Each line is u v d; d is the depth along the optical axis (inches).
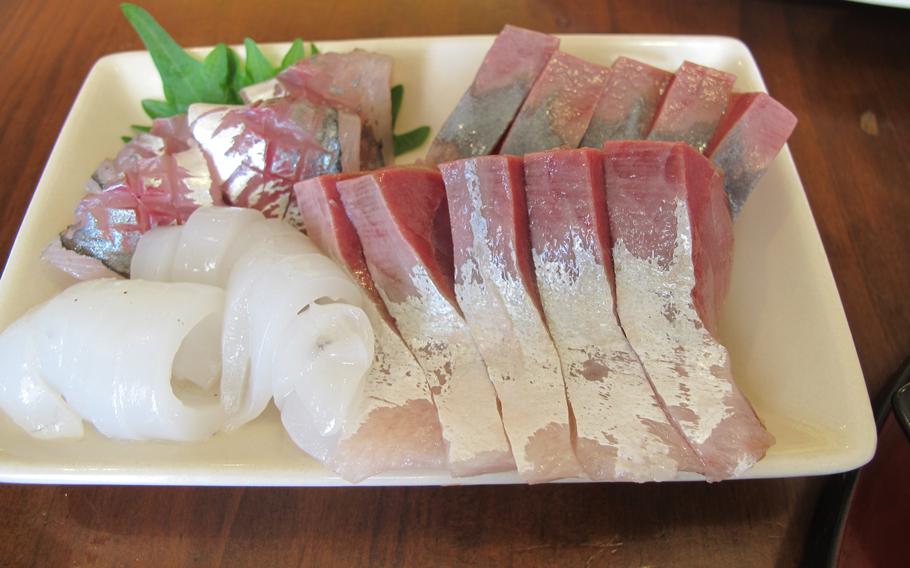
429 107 12.3
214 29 14.1
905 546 7.5
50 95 13.2
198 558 8.1
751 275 9.5
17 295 9.5
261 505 8.4
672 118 9.7
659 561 7.9
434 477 7.8
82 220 9.8
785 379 8.5
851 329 9.7
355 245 9.2
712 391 7.7
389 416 7.9
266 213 10.2
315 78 10.8
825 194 11.1
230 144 10.0
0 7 14.7
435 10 14.0
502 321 8.3
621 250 8.3
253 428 8.4
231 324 8.5
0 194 11.8
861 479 7.9
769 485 8.2
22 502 8.5
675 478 7.6
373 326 8.6
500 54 10.5
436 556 8.0
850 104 12.1
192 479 7.9
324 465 7.8
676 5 13.7
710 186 8.6
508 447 7.6
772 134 9.4
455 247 8.6
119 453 8.1
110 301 8.4
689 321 8.0
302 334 8.1
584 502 8.2
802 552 7.9
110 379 8.1
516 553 7.9
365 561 8.0
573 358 8.1
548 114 10.0
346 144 10.2
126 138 11.9
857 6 13.4
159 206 9.8
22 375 8.4
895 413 7.5
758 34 13.2
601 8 13.8
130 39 13.9
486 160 8.4
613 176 8.4
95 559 8.2
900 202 10.9
